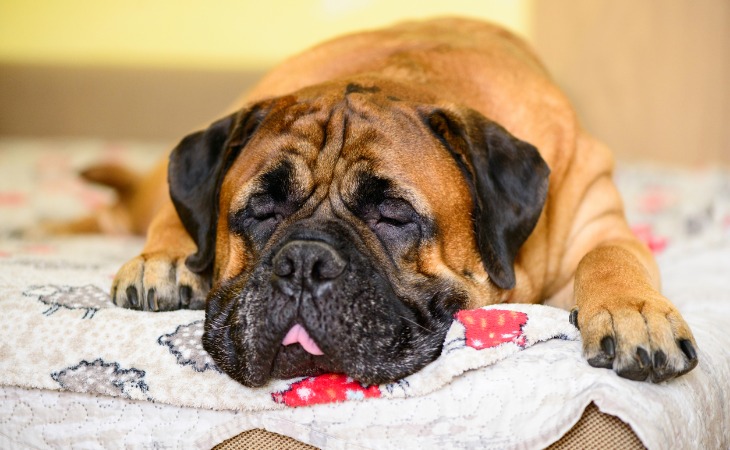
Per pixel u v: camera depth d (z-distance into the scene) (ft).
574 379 7.40
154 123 27.22
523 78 11.05
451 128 8.79
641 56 27.50
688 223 16.11
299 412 7.86
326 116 8.91
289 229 8.35
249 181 8.80
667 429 7.16
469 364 7.61
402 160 8.49
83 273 10.40
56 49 26.89
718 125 27.73
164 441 8.00
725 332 9.30
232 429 7.95
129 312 8.70
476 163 8.74
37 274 10.00
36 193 20.35
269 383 8.00
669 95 27.68
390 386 7.72
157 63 26.99
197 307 9.62
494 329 7.89
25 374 8.13
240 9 26.73
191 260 9.53
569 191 10.75
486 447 7.50
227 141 9.43
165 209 11.21
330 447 7.75
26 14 26.63
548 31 27.09
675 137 27.66
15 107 27.04
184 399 7.93
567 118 11.02
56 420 8.17
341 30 26.76
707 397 8.02
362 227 8.45
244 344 7.88
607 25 27.22
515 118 10.47
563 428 7.30
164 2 26.73
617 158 27.68
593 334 7.69
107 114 27.17
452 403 7.59
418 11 26.73
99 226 16.94
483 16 26.91
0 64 26.84
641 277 8.70
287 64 12.17
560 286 10.98
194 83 27.04
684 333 7.47
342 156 8.59
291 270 7.67
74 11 26.71
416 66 10.52
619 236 11.01
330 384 7.82
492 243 8.75
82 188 20.88
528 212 8.98
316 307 7.63
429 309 8.42
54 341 8.29
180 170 9.89
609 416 7.36
